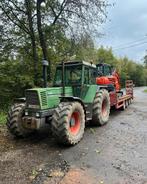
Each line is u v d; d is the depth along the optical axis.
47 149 6.05
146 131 7.62
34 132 7.29
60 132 6.02
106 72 11.20
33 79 12.83
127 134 7.30
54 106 6.75
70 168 4.89
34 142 6.63
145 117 10.03
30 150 5.97
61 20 14.00
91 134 7.38
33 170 4.80
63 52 14.53
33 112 6.41
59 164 5.09
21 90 12.68
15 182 4.33
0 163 5.16
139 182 4.26
